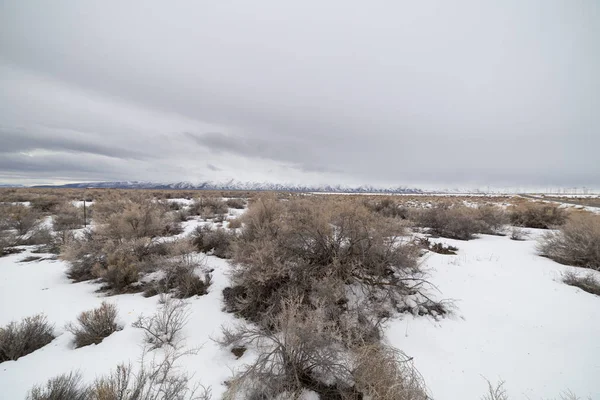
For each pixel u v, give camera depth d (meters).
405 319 4.30
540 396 2.83
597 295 4.97
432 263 6.59
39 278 5.94
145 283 5.67
